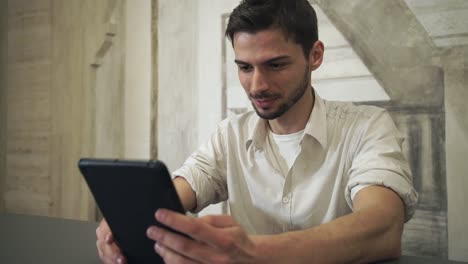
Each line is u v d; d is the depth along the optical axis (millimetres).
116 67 2027
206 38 1815
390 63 1469
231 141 1104
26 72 2275
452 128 1376
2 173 2348
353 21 1530
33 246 790
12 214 1127
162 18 1918
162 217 460
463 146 1360
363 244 606
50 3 2199
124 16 2008
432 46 1403
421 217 1423
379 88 1488
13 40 2314
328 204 970
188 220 459
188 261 490
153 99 1938
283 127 1007
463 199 1361
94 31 2064
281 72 833
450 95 1379
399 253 672
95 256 722
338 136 972
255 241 537
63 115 2162
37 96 2238
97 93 2074
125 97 2008
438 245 1396
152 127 1940
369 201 705
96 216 2061
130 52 1996
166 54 1909
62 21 2162
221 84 1782
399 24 1453
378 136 885
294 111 976
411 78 1436
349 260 589
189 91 1854
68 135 2146
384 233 642
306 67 883
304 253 547
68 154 2145
